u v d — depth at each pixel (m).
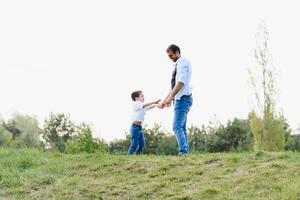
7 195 8.74
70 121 26.11
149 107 12.29
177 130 10.30
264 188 7.99
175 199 7.98
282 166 8.79
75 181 9.13
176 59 10.46
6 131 36.75
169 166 9.55
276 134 16.39
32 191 8.87
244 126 24.75
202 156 10.03
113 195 8.45
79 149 12.95
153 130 24.44
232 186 8.23
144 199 8.19
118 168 9.76
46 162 10.61
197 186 8.45
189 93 10.30
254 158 9.53
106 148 13.64
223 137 24.80
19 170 10.05
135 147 12.31
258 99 16.61
